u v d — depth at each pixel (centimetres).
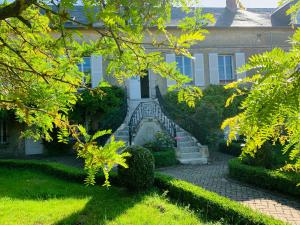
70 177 1021
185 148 1392
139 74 301
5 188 912
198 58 1867
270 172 894
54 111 261
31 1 195
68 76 291
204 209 681
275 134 125
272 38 1967
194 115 1641
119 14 188
